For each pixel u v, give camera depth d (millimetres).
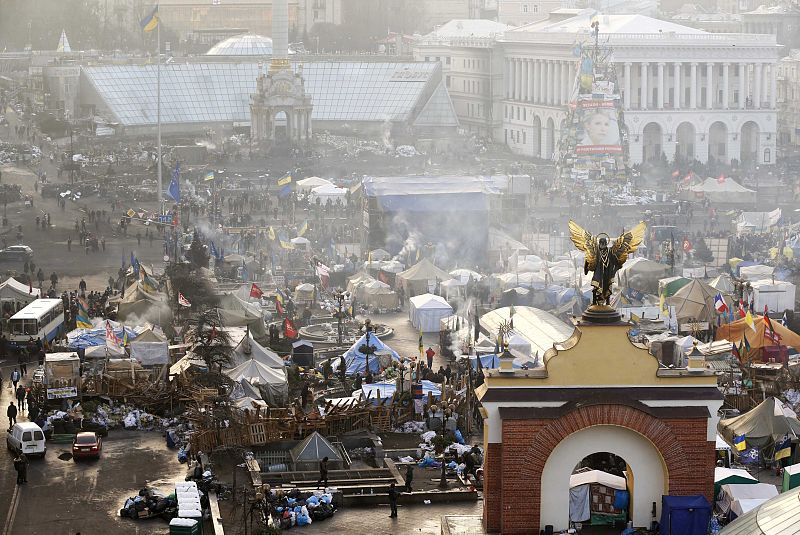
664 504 188375
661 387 189250
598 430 189375
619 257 189875
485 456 192375
